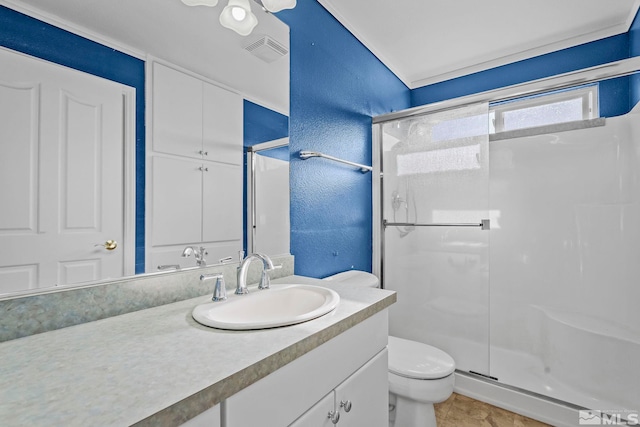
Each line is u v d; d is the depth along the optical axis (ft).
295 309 3.85
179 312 3.15
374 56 8.01
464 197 6.77
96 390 1.73
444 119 6.98
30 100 2.65
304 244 5.57
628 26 7.17
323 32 6.16
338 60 6.59
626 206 5.93
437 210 7.08
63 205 2.81
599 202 6.17
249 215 4.53
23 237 2.59
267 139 4.84
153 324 2.80
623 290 5.91
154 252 3.45
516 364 6.77
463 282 6.82
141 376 1.89
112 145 3.15
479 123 6.59
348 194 6.86
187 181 3.79
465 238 6.79
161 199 3.53
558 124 6.56
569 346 6.22
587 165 6.29
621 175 5.98
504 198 7.10
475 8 6.56
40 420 1.48
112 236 3.12
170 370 1.96
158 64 3.54
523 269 6.85
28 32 2.65
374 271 7.85
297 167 5.43
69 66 2.88
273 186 4.92
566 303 6.40
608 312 6.02
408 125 7.43
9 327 2.48
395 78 9.11
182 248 3.70
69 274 2.84
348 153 6.89
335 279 5.98
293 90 5.38
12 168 2.54
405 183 7.48
